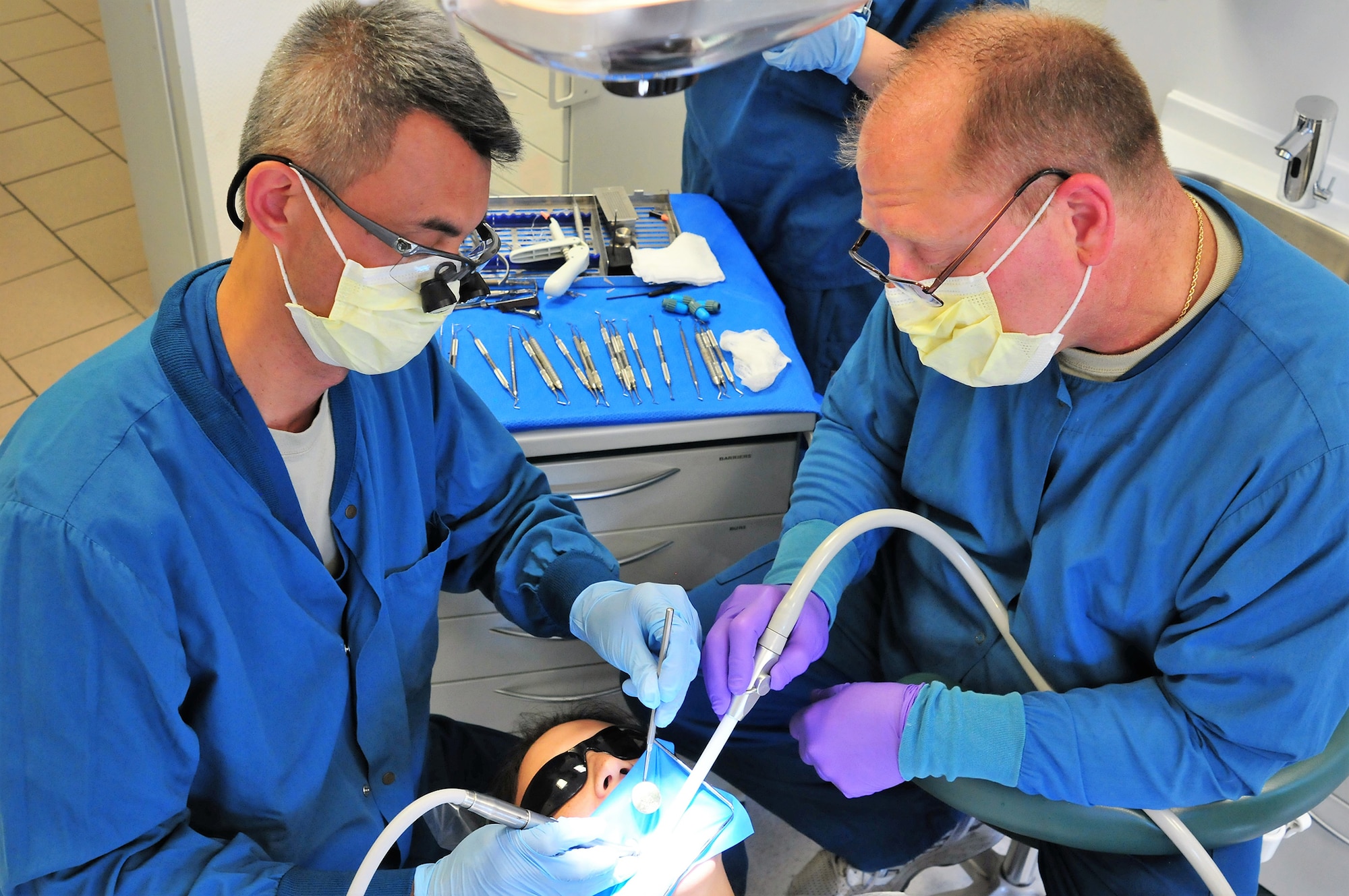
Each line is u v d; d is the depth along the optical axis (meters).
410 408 1.45
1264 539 1.18
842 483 1.62
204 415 1.17
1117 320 1.24
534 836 1.21
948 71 1.12
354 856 1.43
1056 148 1.09
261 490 1.21
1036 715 1.30
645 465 1.83
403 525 1.41
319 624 1.30
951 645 1.54
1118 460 1.29
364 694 1.38
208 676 1.21
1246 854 1.44
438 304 1.13
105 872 1.16
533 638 1.94
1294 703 1.19
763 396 1.83
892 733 1.35
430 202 1.06
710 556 2.00
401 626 1.46
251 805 1.31
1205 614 1.24
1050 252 1.15
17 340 3.14
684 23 0.71
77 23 4.68
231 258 1.22
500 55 2.86
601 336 1.93
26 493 1.09
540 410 1.76
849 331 2.30
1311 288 1.22
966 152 1.10
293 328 1.16
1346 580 1.15
